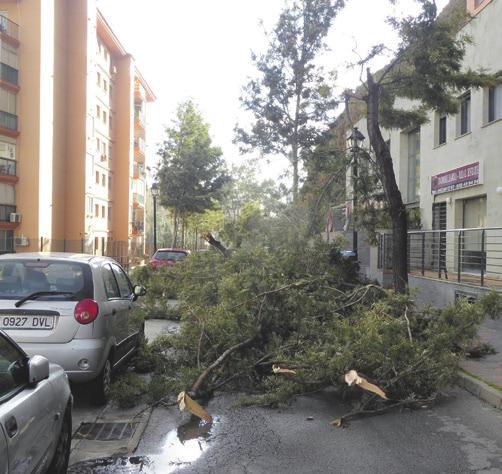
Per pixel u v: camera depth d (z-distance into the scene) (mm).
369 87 11312
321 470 4641
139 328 8312
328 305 8312
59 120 40188
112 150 51844
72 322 6027
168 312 13547
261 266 8992
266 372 7355
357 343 6363
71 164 41688
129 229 53438
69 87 41656
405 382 6496
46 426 3613
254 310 7676
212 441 5340
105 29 46656
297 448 5160
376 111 11266
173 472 4574
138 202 58469
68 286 6312
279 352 7090
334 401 6730
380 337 6438
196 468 4664
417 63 10703
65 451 4293
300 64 21578
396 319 6992
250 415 6191
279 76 22000
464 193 17016
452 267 17656
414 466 4738
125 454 4945
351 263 10586
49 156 38000
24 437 3100
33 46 36250
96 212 46188
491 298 7254
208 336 7441
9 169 35250
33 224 36188
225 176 43812
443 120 19047
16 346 3809
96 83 45656
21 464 3027
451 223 17891
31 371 3506
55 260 6562
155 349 8047
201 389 6746
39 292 6148
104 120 48969
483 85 11102
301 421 5996
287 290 7859
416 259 19844
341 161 12914
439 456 4977
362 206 12688
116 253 47938
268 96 22391
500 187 14805
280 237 11039
